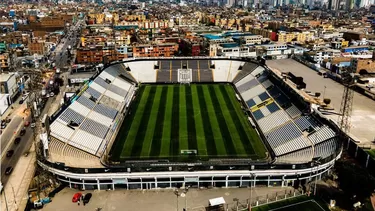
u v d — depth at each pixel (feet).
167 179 280.51
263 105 444.14
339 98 480.64
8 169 314.14
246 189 279.90
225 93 533.55
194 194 273.75
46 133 303.27
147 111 455.22
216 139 367.86
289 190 276.41
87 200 263.29
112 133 381.19
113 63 593.42
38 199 260.42
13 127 423.23
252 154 333.42
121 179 278.26
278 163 293.23
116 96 483.10
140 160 322.55
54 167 279.49
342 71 632.38
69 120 366.63
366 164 309.83
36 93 544.21
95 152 332.80
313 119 356.79
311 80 579.48
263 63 590.14
